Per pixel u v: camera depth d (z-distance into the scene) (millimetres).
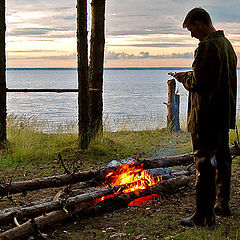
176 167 8023
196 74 4473
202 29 4625
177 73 4809
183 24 4781
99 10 10844
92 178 5832
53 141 11000
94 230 4707
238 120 13305
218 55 4445
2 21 9898
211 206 4711
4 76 9867
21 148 9422
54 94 162500
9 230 4219
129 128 14211
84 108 9844
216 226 4730
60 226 4836
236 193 6195
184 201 5781
